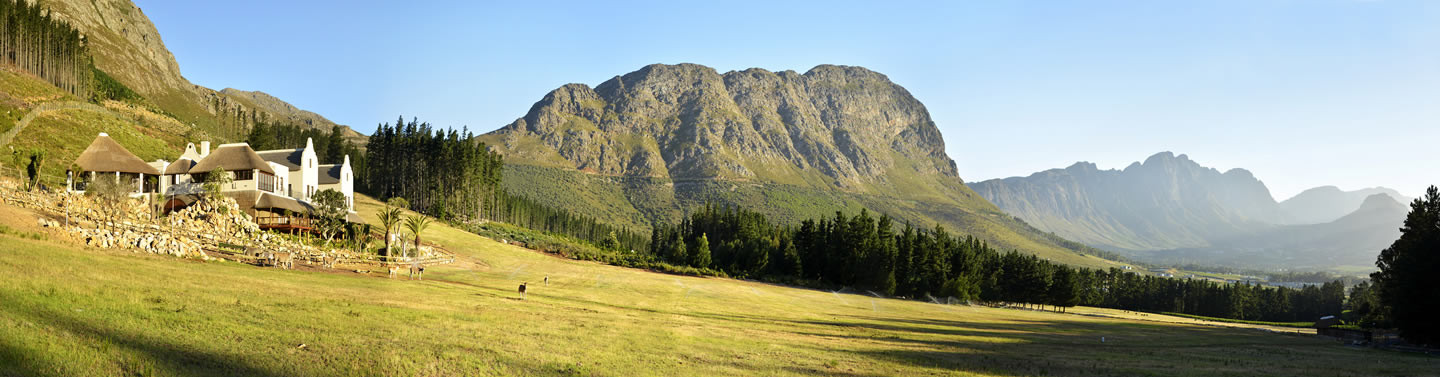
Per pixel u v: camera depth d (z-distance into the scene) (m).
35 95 133.50
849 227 141.25
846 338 40.03
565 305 48.38
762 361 27.33
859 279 127.44
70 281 27.05
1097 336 56.59
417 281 56.00
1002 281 148.12
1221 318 181.12
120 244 45.69
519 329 31.45
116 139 122.75
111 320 21.31
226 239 60.38
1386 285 59.78
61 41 166.12
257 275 43.56
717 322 45.28
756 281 118.38
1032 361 32.12
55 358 15.84
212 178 73.88
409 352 22.05
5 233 38.69
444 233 106.50
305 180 97.69
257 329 23.31
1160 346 46.31
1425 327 49.72
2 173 73.94
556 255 114.69
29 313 20.22
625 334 33.41
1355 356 42.50
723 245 148.12
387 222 76.44
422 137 159.38
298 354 19.95
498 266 86.06
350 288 42.91
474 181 154.38
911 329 51.94
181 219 61.28
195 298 28.78
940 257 133.50
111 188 61.12
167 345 19.03
